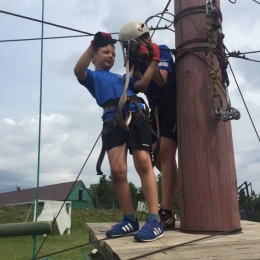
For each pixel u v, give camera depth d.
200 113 2.38
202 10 2.57
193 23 2.56
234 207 2.30
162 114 2.86
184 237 2.09
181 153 2.42
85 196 38.38
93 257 4.20
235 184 2.37
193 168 2.32
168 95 2.79
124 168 2.18
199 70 2.47
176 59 2.62
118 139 2.20
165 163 2.74
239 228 2.26
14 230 1.42
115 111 2.26
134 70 2.45
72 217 21.56
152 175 2.14
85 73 2.33
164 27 3.21
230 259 1.49
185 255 1.56
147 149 2.15
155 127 2.87
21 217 19.48
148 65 2.43
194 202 2.27
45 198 37.53
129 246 1.78
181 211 2.37
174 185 2.73
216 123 2.38
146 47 2.32
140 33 2.41
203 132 2.35
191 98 2.43
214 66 2.48
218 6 2.69
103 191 39.22
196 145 2.34
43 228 1.44
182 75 2.53
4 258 10.10
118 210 26.20
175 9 2.73
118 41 2.32
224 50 2.63
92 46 2.26
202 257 1.53
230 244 1.82
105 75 2.40
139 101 2.32
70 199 36.78
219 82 2.47
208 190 2.26
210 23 2.45
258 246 1.77
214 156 2.31
